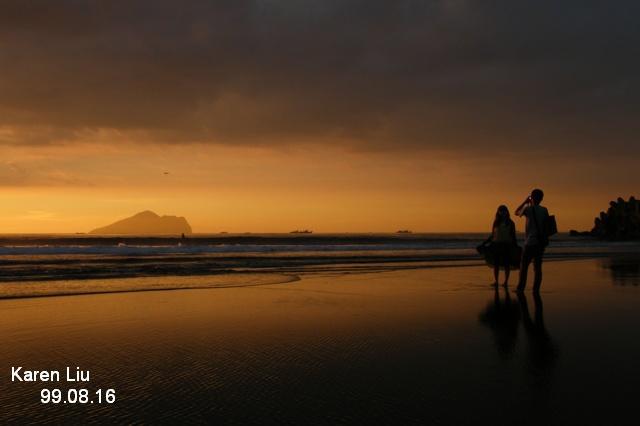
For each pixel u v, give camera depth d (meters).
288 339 6.07
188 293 10.27
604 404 3.88
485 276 14.66
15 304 8.64
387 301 9.30
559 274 15.31
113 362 5.00
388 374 4.65
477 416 3.62
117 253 29.52
